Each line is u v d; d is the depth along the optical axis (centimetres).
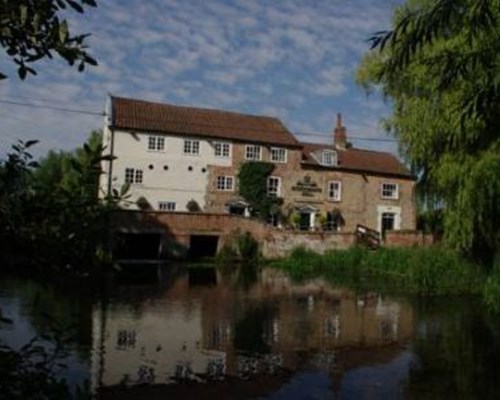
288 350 1645
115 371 1355
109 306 2228
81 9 323
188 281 3184
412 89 2816
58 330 451
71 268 368
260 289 2962
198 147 4959
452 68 691
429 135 2628
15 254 353
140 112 4944
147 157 4797
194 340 1727
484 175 2362
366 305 2516
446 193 2752
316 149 5600
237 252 4434
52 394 382
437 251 3198
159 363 1449
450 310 2406
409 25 640
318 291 2939
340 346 1712
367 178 5603
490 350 1678
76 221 367
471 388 1310
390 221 5703
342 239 4575
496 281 2461
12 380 373
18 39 316
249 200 5056
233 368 1435
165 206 4834
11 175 357
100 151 390
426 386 1322
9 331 1469
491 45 668
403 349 1684
